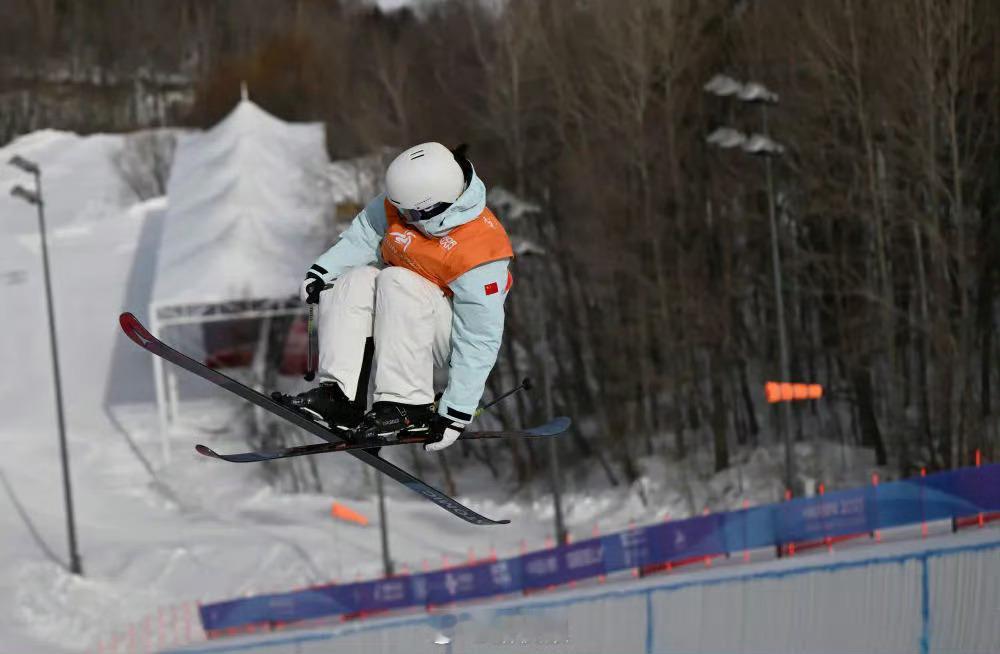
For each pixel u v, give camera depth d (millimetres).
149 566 107125
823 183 107812
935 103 95000
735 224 120188
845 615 56219
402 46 173500
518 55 132250
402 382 14836
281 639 59312
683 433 130750
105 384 162250
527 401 141750
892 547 66938
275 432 142250
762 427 133125
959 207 93188
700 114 124125
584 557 77938
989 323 108438
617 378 129250
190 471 136000
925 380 108625
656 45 121125
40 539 114250
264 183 170375
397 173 14344
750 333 133000
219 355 160625
